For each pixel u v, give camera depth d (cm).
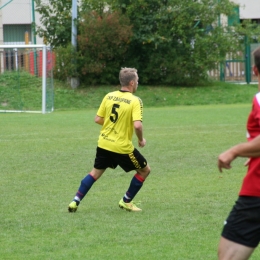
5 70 5794
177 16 6406
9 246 1284
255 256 1211
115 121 1544
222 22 6869
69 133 3512
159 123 4022
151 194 1816
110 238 1339
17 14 7525
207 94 6431
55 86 6341
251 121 816
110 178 2098
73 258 1195
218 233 1370
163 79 6719
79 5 6631
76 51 6334
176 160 2481
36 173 2219
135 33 6431
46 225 1461
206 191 1847
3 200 1756
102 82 6500
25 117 4712
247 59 7219
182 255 1209
